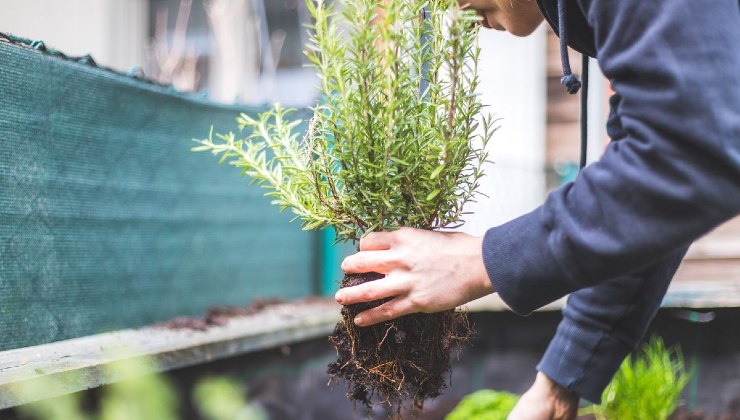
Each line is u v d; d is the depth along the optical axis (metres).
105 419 0.58
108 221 2.02
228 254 2.62
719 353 2.46
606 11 0.81
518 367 2.76
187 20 5.66
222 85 5.10
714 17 0.75
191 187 2.41
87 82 1.93
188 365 1.81
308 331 2.38
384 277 0.99
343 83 1.01
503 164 3.56
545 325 2.77
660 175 0.76
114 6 5.26
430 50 1.10
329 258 3.19
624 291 1.29
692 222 0.77
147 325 2.18
